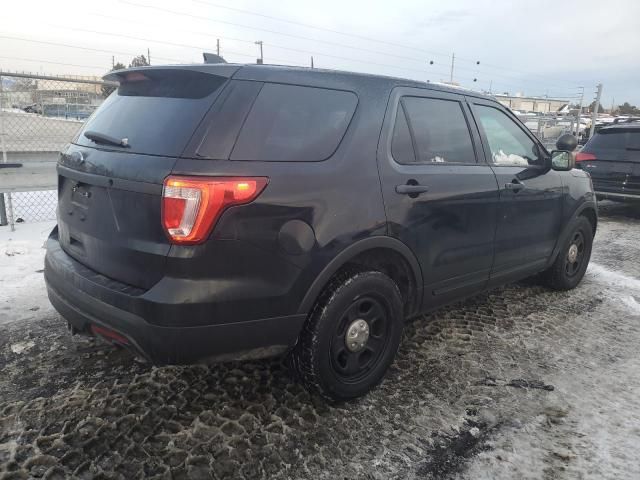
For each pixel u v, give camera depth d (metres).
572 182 4.61
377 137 2.90
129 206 2.37
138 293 2.31
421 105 3.27
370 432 2.64
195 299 2.23
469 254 3.47
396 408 2.86
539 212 4.14
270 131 2.48
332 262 2.59
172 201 2.21
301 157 2.55
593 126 19.80
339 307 2.67
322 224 2.54
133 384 2.97
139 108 2.66
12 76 6.22
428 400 2.95
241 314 2.36
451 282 3.40
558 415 2.84
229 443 2.50
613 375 3.32
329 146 2.69
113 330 2.40
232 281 2.31
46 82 7.28
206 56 2.92
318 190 2.54
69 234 2.90
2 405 2.73
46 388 2.90
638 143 8.62
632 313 4.43
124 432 2.54
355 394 2.87
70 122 7.42
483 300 4.61
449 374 3.25
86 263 2.70
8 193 5.99
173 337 2.24
